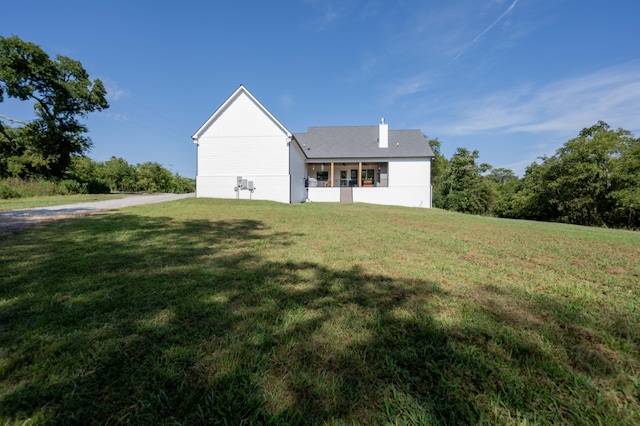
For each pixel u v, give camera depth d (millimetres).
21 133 24625
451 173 35594
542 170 25234
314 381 1564
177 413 1356
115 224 6762
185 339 1962
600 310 2580
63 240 5039
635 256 4949
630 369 1718
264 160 16234
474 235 7035
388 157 21984
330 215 10102
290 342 1938
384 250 4930
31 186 18078
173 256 4145
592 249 5555
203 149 16312
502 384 1560
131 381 1550
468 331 2135
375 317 2346
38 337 1955
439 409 1391
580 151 21047
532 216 26109
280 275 3416
